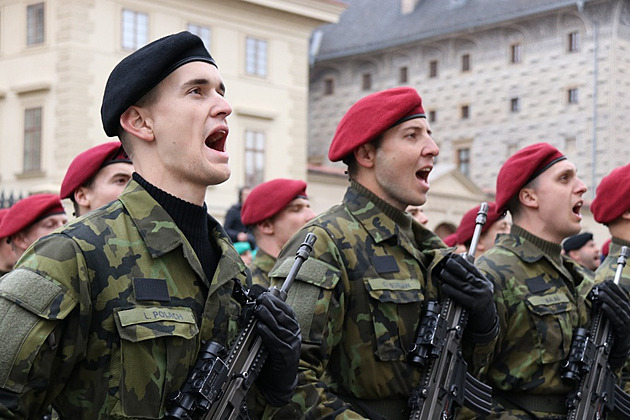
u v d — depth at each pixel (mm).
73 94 23938
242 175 26703
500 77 42844
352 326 3977
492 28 42938
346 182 29469
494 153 43000
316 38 48812
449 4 44938
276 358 3105
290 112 28016
